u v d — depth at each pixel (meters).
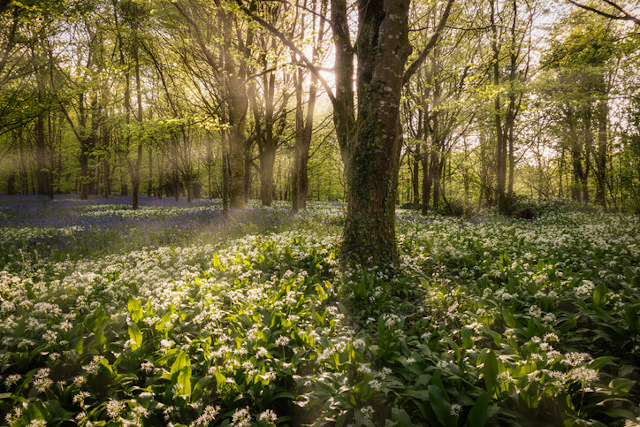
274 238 8.39
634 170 16.89
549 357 2.87
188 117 11.53
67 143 26.81
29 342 3.26
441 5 16.23
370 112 6.22
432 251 7.35
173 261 7.12
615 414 2.44
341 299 5.06
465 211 20.27
